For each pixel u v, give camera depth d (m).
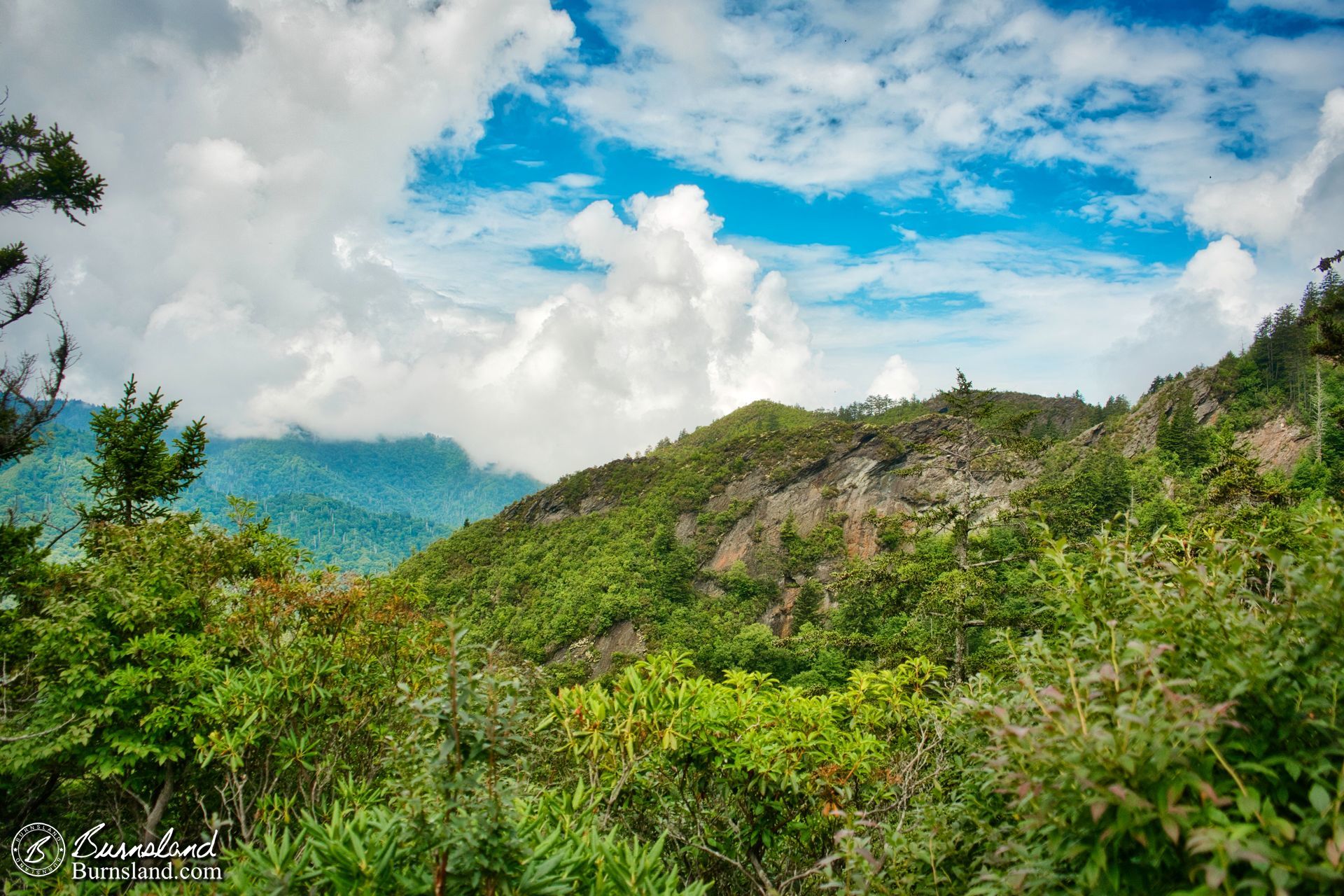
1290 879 1.65
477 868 2.74
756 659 48.75
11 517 8.93
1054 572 3.51
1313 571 2.47
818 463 84.25
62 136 10.51
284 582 7.35
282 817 5.11
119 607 7.19
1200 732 1.91
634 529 82.44
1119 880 2.17
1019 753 2.36
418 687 5.80
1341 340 11.83
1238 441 55.53
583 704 4.67
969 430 16.31
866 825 3.70
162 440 12.89
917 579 15.02
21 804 7.54
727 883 5.00
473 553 90.38
